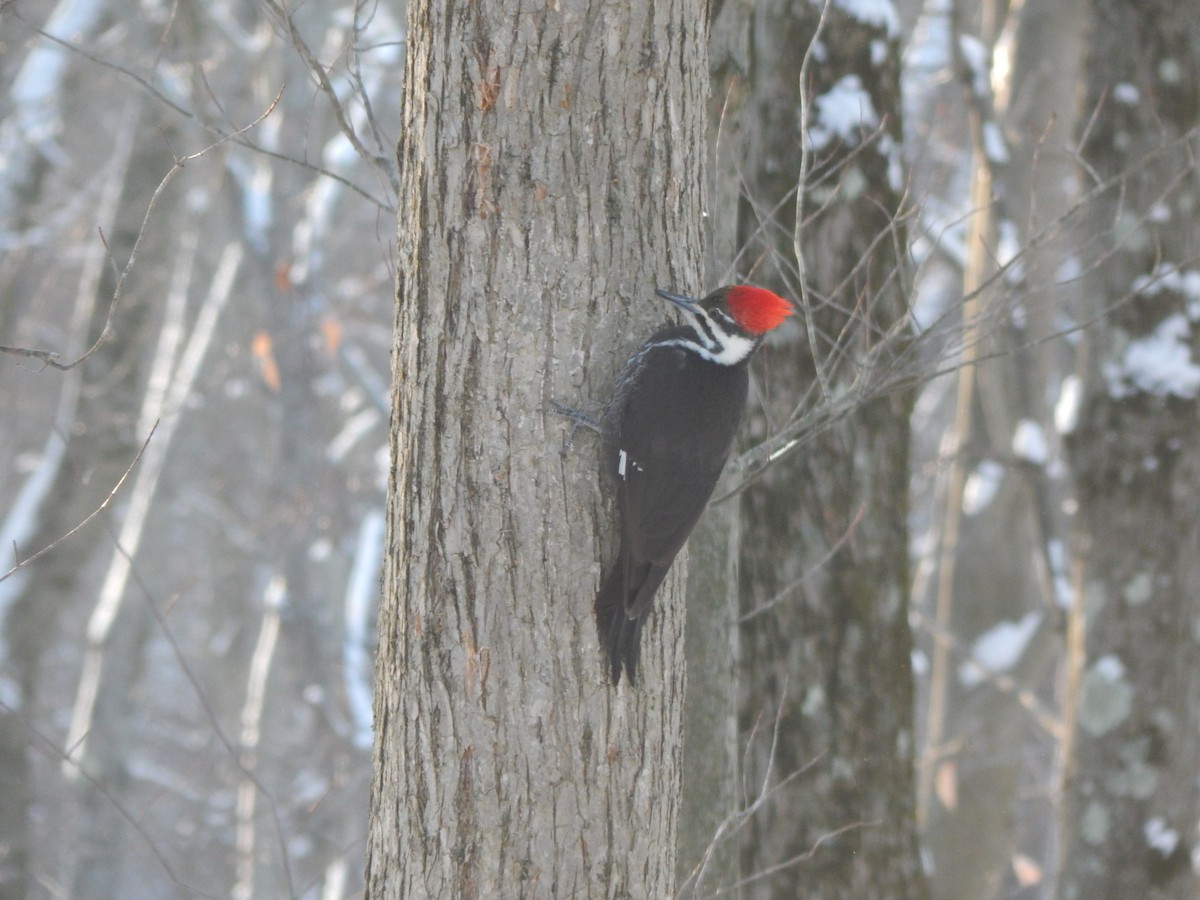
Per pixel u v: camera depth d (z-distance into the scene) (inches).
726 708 401.7
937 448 1407.5
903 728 480.1
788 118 453.1
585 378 261.7
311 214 985.5
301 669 953.5
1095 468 577.9
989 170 685.9
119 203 940.0
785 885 466.9
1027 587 856.9
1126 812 573.6
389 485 276.1
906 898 475.5
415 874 261.7
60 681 1617.9
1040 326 731.4
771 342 453.1
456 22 258.2
